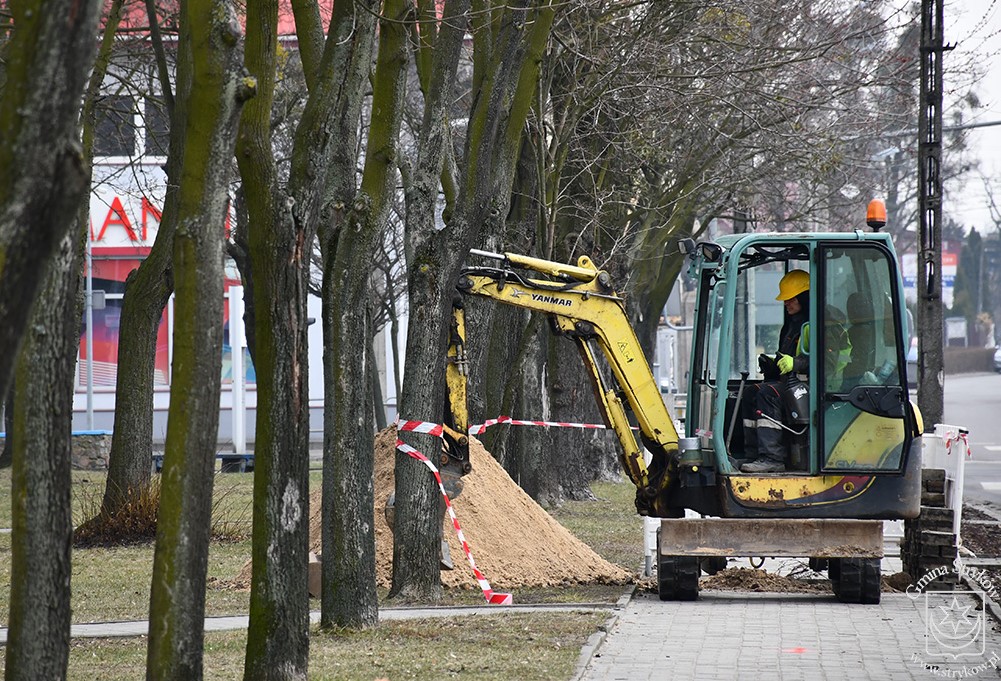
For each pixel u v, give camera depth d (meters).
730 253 39.31
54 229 13.38
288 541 25.66
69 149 13.45
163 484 20.16
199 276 20.16
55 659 17.81
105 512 56.16
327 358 32.75
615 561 48.84
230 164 20.50
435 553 38.66
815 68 72.25
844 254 39.25
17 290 13.05
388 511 40.38
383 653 29.45
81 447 104.94
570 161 66.12
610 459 89.81
